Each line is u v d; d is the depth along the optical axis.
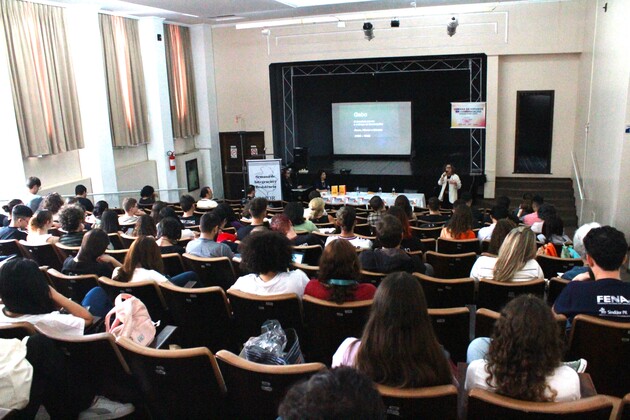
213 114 14.78
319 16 12.88
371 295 2.84
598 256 2.67
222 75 14.70
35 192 7.72
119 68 11.39
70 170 10.17
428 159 15.38
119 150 11.76
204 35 14.17
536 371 1.76
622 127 7.52
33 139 8.94
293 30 13.84
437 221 7.06
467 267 4.46
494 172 13.11
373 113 15.48
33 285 2.60
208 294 3.20
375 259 3.71
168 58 13.11
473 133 13.53
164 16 12.00
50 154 9.48
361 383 0.97
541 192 12.82
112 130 11.21
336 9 11.30
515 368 1.77
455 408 1.74
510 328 1.79
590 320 2.48
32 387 2.14
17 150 8.61
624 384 2.57
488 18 12.42
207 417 2.26
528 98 13.01
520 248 3.31
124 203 6.56
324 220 6.90
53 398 2.32
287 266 3.22
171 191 12.92
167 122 12.71
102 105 10.40
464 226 5.12
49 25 9.32
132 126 11.84
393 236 3.71
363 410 0.91
